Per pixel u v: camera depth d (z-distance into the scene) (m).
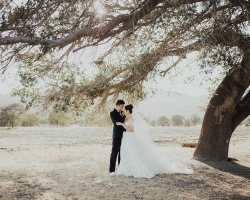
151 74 7.86
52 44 5.80
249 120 15.17
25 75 7.84
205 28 6.50
